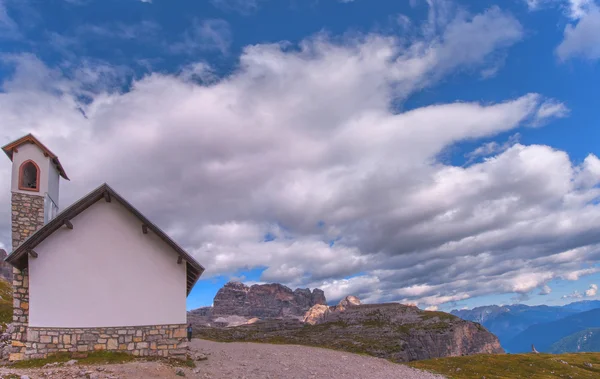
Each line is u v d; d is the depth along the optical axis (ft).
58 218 99.76
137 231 104.88
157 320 102.01
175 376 87.45
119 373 82.23
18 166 120.16
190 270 110.83
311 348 202.18
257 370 111.55
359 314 492.13
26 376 72.28
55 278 98.53
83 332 97.55
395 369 162.40
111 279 101.24
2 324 140.26
